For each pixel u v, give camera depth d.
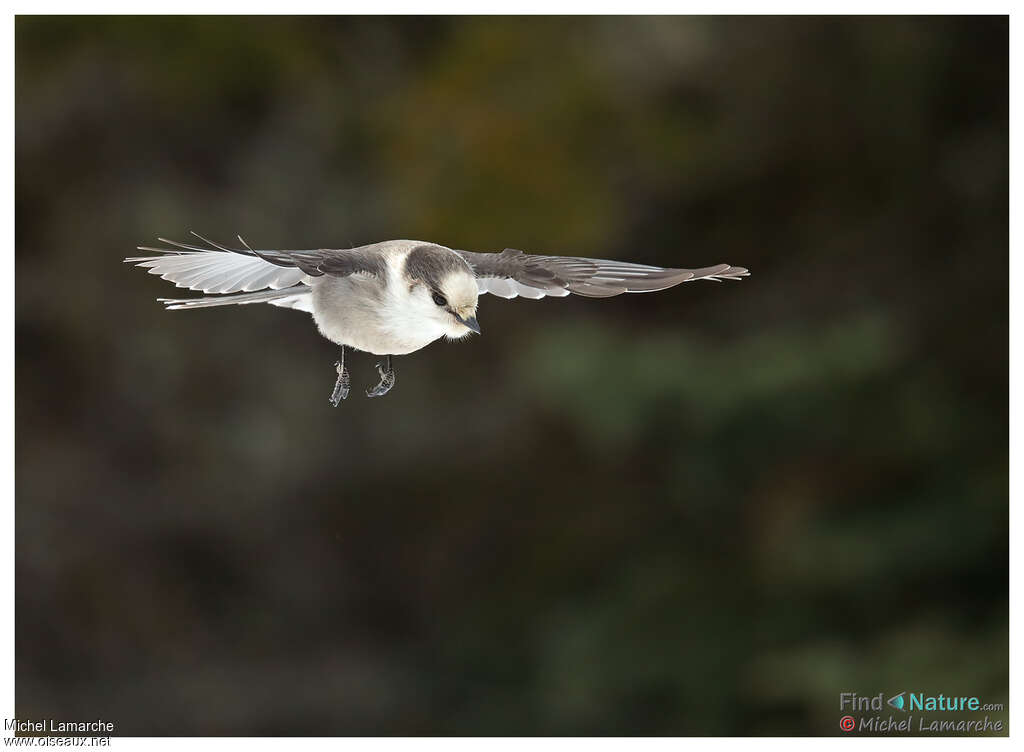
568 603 15.63
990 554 13.24
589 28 15.02
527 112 14.69
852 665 12.65
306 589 17.58
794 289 15.38
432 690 16.77
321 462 17.23
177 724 17.05
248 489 17.23
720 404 13.41
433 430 17.20
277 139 16.17
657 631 14.44
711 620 14.17
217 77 15.62
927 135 14.92
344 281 6.85
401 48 16.02
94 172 16.28
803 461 13.82
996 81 14.60
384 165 15.27
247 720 17.05
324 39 16.00
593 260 6.79
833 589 13.55
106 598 17.38
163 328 16.77
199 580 17.61
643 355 13.66
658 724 14.26
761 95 15.05
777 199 15.59
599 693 14.43
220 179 16.42
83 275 16.48
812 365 13.42
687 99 15.16
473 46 15.02
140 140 16.22
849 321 14.01
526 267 6.73
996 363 14.24
